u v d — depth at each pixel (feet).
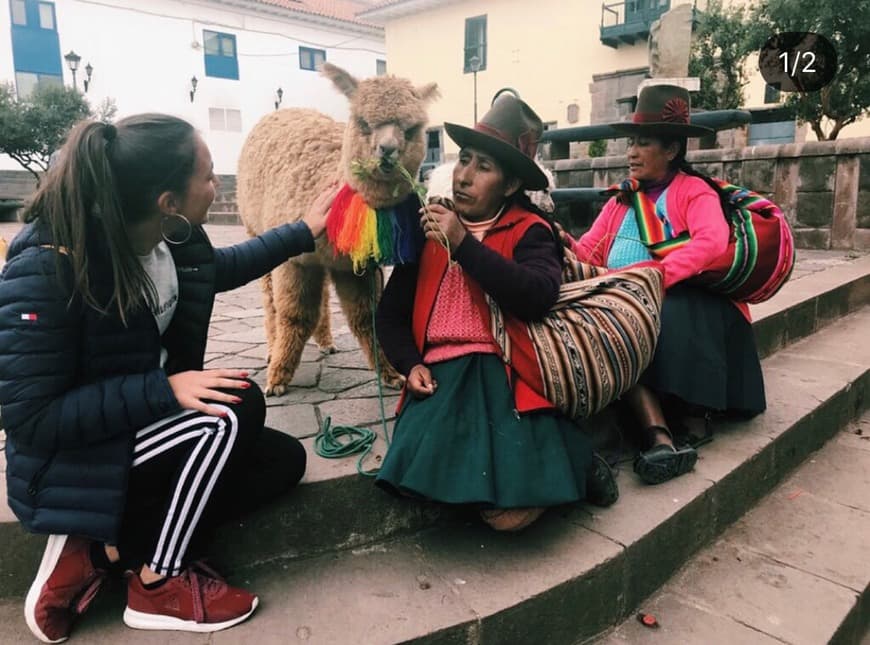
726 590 7.16
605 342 6.31
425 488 5.68
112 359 5.00
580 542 6.57
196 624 5.34
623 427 8.66
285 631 5.38
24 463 5.03
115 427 4.92
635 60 60.90
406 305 6.96
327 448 6.95
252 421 5.46
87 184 4.62
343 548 6.52
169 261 5.50
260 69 87.81
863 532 8.31
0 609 5.80
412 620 5.50
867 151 21.83
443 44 73.51
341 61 95.25
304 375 10.05
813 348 13.43
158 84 80.48
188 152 4.96
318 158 8.39
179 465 5.18
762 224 8.18
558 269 6.38
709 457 8.47
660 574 7.14
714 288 8.38
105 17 76.18
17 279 4.68
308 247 7.02
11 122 59.52
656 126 8.27
